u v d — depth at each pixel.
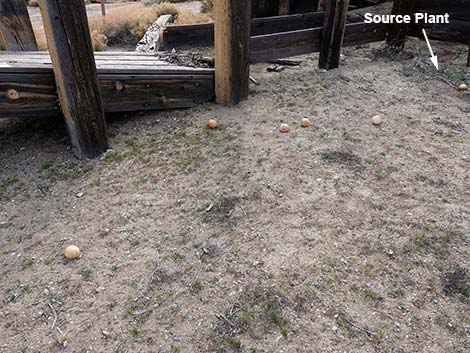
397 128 3.88
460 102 4.45
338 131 3.79
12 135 3.87
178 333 2.07
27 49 4.56
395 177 3.17
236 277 2.35
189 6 10.29
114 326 2.11
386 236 2.62
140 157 3.48
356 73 5.17
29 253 2.57
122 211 2.89
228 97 4.13
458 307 2.16
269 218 2.77
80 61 3.05
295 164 3.30
